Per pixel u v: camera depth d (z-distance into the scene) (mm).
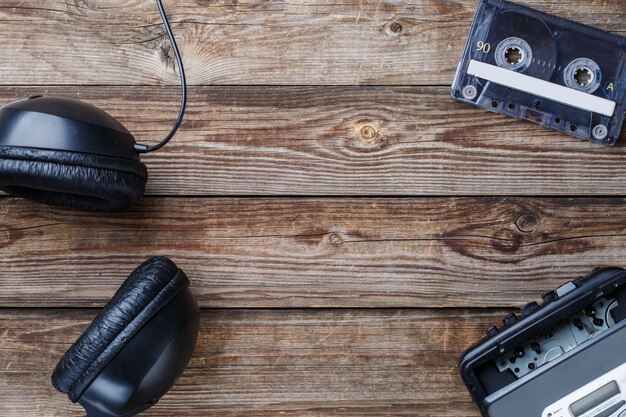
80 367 513
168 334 527
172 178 601
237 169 602
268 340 601
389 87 605
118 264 598
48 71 602
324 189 603
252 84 604
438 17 605
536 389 543
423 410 599
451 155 604
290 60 604
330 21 604
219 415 599
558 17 599
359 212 603
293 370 600
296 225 602
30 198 563
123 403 520
